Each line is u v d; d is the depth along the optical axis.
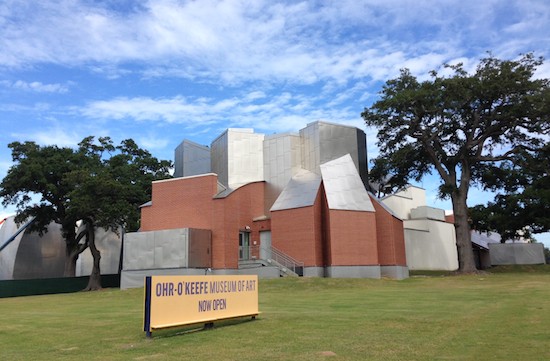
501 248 51.56
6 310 22.22
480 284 28.62
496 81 36.00
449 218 62.22
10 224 63.16
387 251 37.50
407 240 48.03
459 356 8.46
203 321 12.16
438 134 41.34
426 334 10.80
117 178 45.81
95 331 12.86
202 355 8.98
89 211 41.03
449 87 36.72
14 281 45.09
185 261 33.59
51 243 60.66
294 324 12.83
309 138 43.03
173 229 34.44
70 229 50.06
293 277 32.19
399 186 46.44
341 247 34.78
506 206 44.78
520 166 41.94
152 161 50.59
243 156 44.53
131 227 41.88
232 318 13.27
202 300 12.34
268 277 34.62
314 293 25.78
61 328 13.83
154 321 11.11
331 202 35.44
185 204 37.50
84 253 59.12
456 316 13.84
